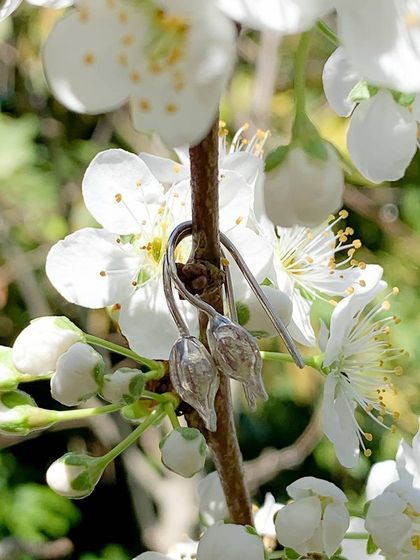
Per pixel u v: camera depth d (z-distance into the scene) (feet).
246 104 0.93
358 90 0.30
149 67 0.23
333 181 0.26
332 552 0.32
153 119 0.22
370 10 0.22
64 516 1.06
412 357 0.96
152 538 0.82
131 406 0.34
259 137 0.40
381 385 0.39
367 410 0.38
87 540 1.25
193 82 0.22
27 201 0.98
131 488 0.87
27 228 1.00
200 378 0.26
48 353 0.33
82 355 0.31
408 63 0.22
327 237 0.40
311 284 0.38
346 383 0.37
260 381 0.26
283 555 0.33
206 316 0.29
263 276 0.33
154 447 0.87
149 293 0.34
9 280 0.98
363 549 0.37
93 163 0.35
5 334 1.08
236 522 0.34
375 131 0.30
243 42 0.96
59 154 1.05
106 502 1.26
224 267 0.29
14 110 1.10
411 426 0.94
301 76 0.26
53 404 1.14
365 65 0.21
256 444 1.19
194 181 0.27
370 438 0.38
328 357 0.35
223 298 0.31
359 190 1.11
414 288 1.06
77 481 0.33
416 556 0.34
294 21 0.20
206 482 0.39
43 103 1.10
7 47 1.05
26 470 1.18
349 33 0.21
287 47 0.98
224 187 0.33
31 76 1.05
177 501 0.72
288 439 1.19
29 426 0.33
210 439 0.32
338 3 0.21
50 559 1.11
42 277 1.02
